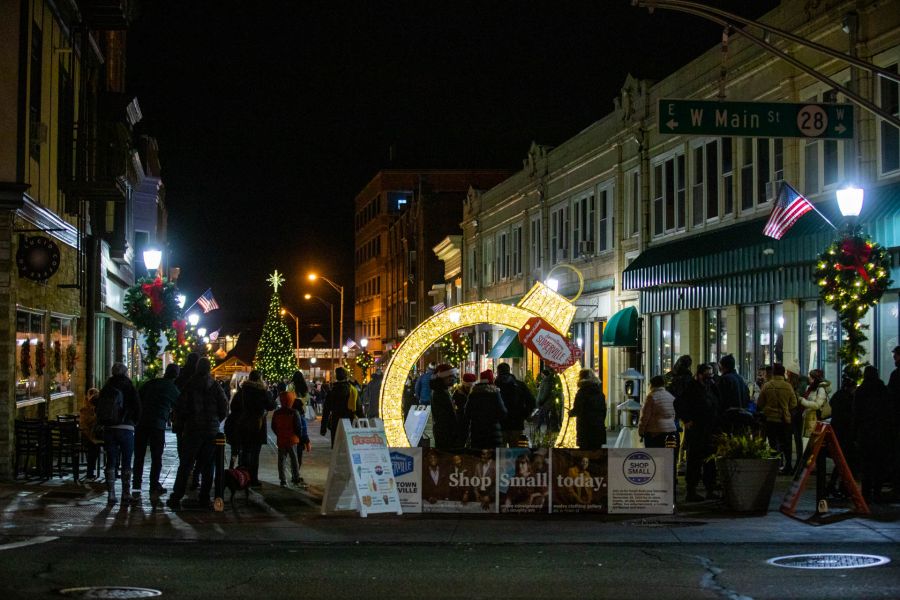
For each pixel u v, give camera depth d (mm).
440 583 10219
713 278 27391
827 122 16297
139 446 17875
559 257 41219
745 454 15320
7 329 18781
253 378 18969
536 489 15273
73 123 23438
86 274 25031
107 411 16219
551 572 10828
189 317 43312
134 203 45688
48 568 10898
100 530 13719
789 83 24297
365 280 113375
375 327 106812
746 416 17688
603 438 17531
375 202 107375
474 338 56656
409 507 15297
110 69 34531
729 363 18578
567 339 20156
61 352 23656
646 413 17422
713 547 12484
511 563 11398
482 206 55906
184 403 15867
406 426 22000
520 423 19625
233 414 19031
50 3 20953
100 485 18812
